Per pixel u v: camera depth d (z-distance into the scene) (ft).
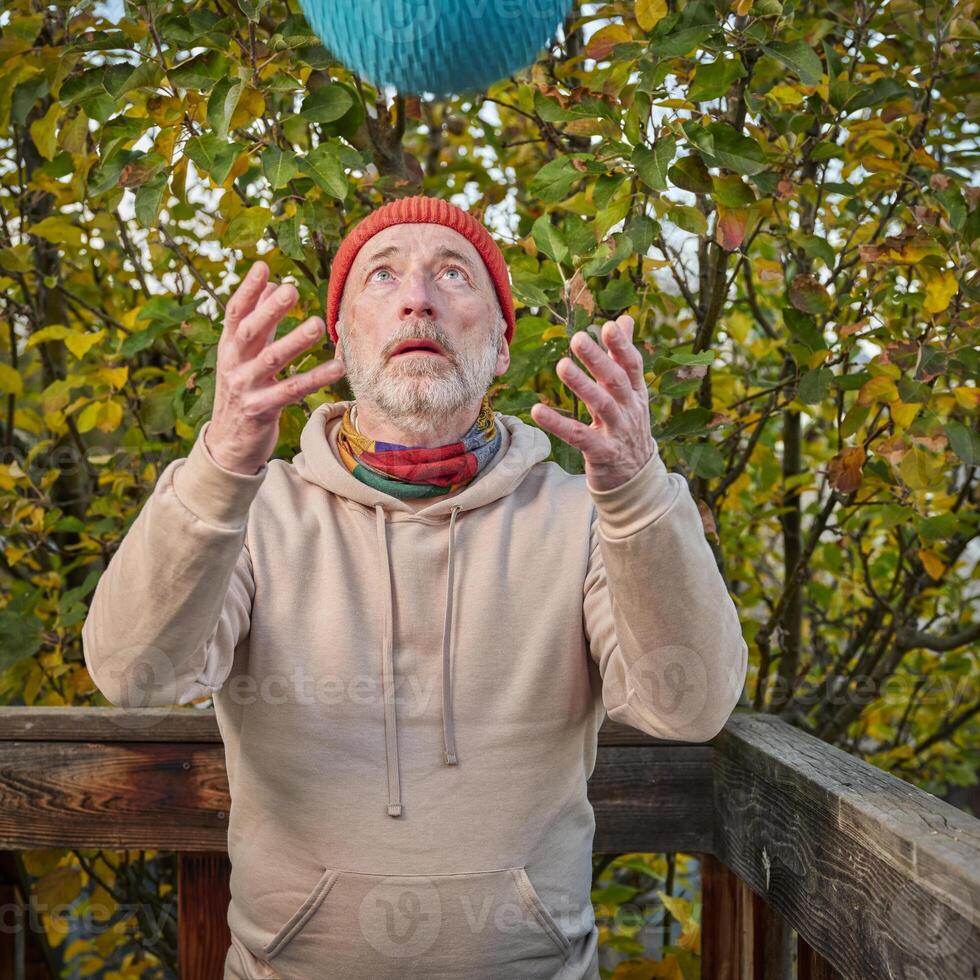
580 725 4.03
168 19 4.87
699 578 3.42
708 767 5.00
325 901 3.84
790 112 5.96
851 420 5.59
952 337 5.28
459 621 3.96
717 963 5.03
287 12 5.60
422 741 3.88
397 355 3.98
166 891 8.01
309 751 3.85
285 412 5.47
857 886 3.43
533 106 5.49
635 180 5.17
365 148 5.78
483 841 3.84
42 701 7.01
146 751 4.91
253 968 4.02
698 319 6.23
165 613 3.28
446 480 4.10
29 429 7.29
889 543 7.70
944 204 5.21
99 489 7.77
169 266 6.86
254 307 3.09
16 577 7.08
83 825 4.91
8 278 6.46
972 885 2.72
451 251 4.15
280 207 5.73
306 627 3.95
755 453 7.14
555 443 5.29
